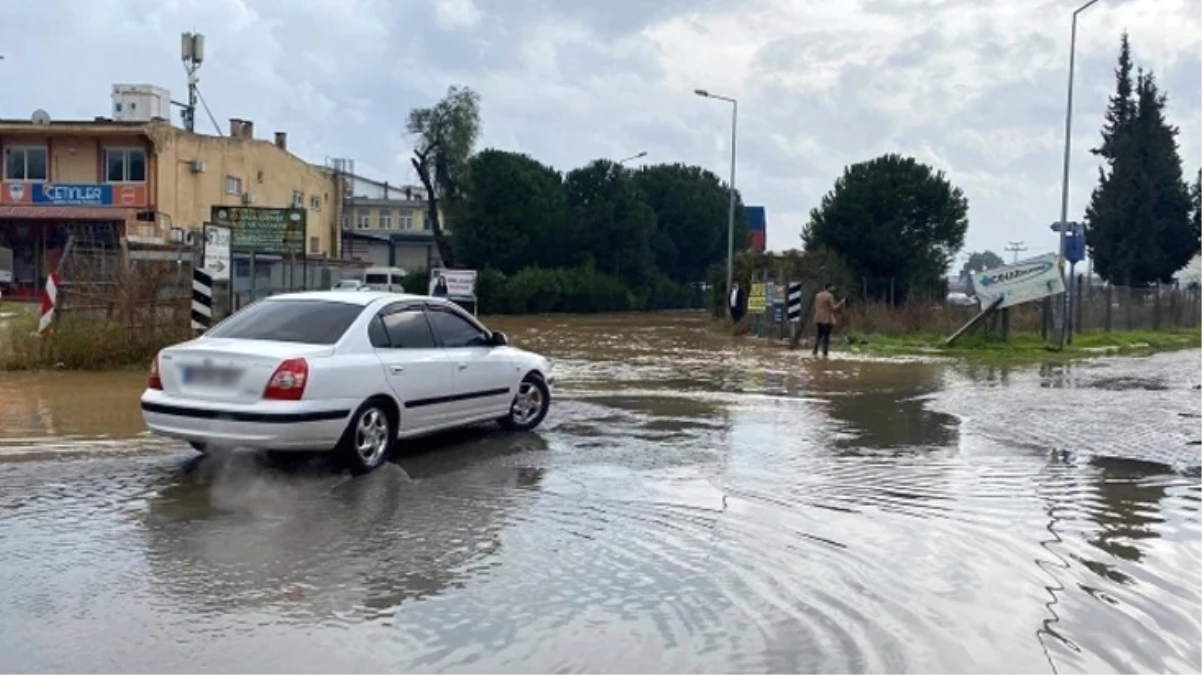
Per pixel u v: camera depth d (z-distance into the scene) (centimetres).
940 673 483
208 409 855
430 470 934
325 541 685
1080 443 1147
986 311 2833
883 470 970
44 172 4434
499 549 673
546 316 5472
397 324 991
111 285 1697
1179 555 691
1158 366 2397
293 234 2461
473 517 757
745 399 1534
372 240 7394
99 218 4331
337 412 879
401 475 909
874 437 1176
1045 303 3031
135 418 1170
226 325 958
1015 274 2798
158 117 4812
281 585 591
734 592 593
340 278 4953
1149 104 5156
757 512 788
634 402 1470
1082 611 575
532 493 841
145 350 1684
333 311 955
